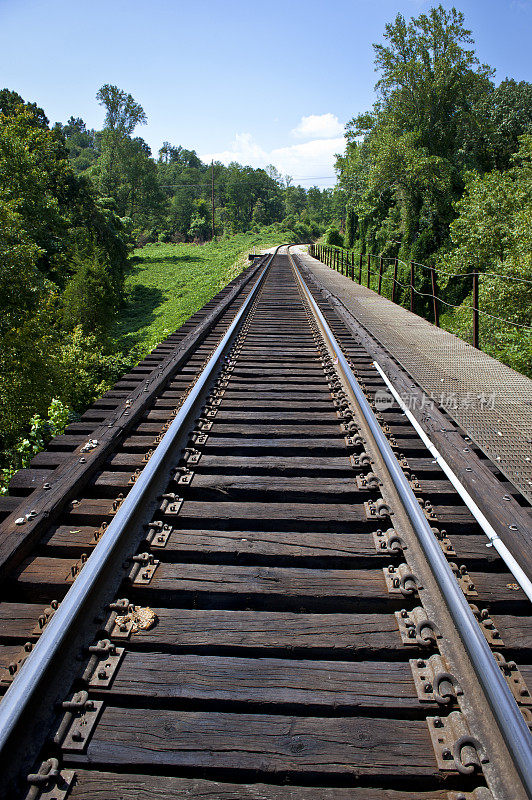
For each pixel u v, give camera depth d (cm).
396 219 3600
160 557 301
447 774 179
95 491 370
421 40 3278
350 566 297
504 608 266
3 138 2572
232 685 213
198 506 344
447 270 2059
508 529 301
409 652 235
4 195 2416
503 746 182
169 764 182
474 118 3359
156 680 215
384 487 362
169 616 251
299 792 175
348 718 200
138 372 660
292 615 252
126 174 7244
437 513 339
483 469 374
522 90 3556
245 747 188
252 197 12375
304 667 222
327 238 6244
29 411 1534
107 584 264
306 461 410
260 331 946
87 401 1766
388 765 182
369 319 1019
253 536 312
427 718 198
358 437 439
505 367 669
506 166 3447
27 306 1638
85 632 234
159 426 475
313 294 1443
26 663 199
